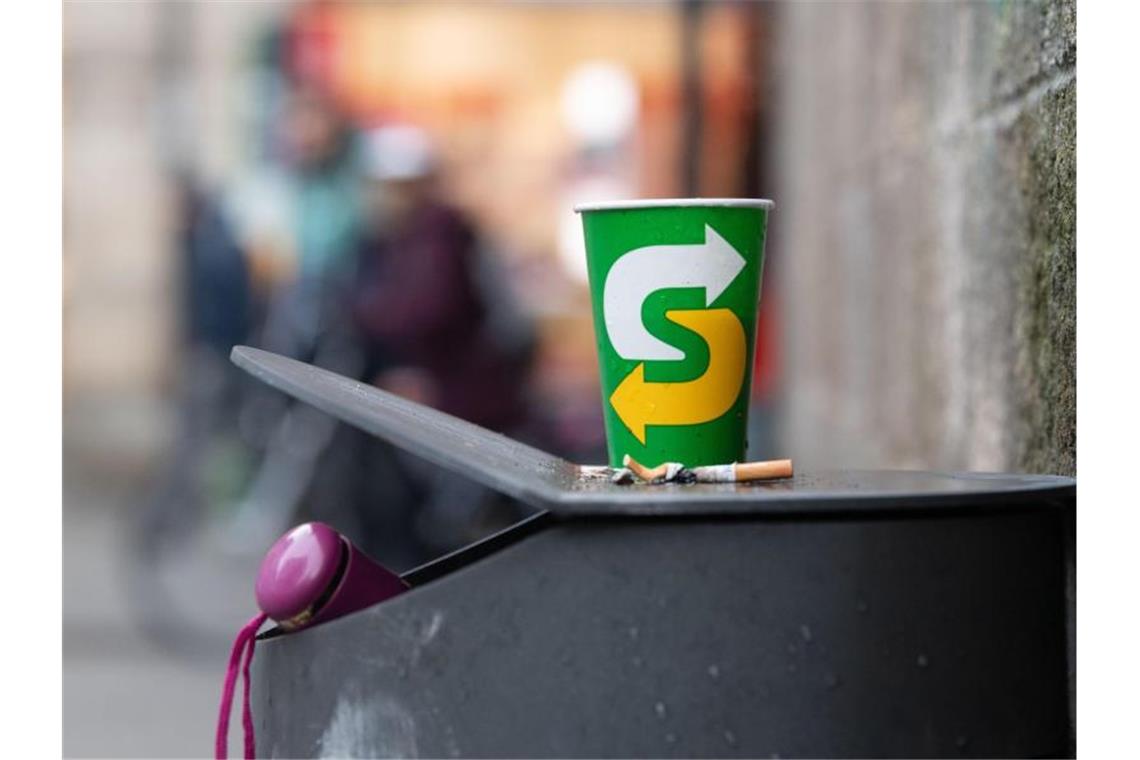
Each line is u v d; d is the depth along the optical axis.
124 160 23.73
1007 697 2.50
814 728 2.42
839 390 8.72
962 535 2.48
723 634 2.42
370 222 14.12
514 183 19.61
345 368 11.21
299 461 11.52
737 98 15.52
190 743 8.64
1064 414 3.39
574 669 2.43
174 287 23.64
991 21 4.27
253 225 18.19
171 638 11.33
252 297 14.21
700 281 2.87
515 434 11.62
